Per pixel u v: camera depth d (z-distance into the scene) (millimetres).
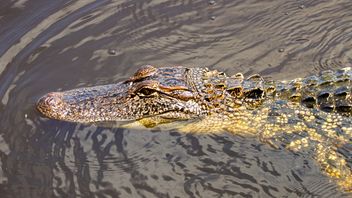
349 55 12219
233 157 9414
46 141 9953
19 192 9047
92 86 11688
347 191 8680
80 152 9672
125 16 14250
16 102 11273
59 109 10211
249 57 12492
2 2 14828
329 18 13562
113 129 10031
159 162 9430
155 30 13703
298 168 9102
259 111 9844
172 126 10016
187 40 13273
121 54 12898
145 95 9945
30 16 14273
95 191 8969
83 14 14344
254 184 8867
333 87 9789
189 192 8828
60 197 8906
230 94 9938
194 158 9453
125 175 9227
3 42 13352
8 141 10141
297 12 13961
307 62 12156
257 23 13688
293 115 9695
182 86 9859
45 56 12875
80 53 12977
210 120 9906
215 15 14141
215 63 12344
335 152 9250
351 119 9555
